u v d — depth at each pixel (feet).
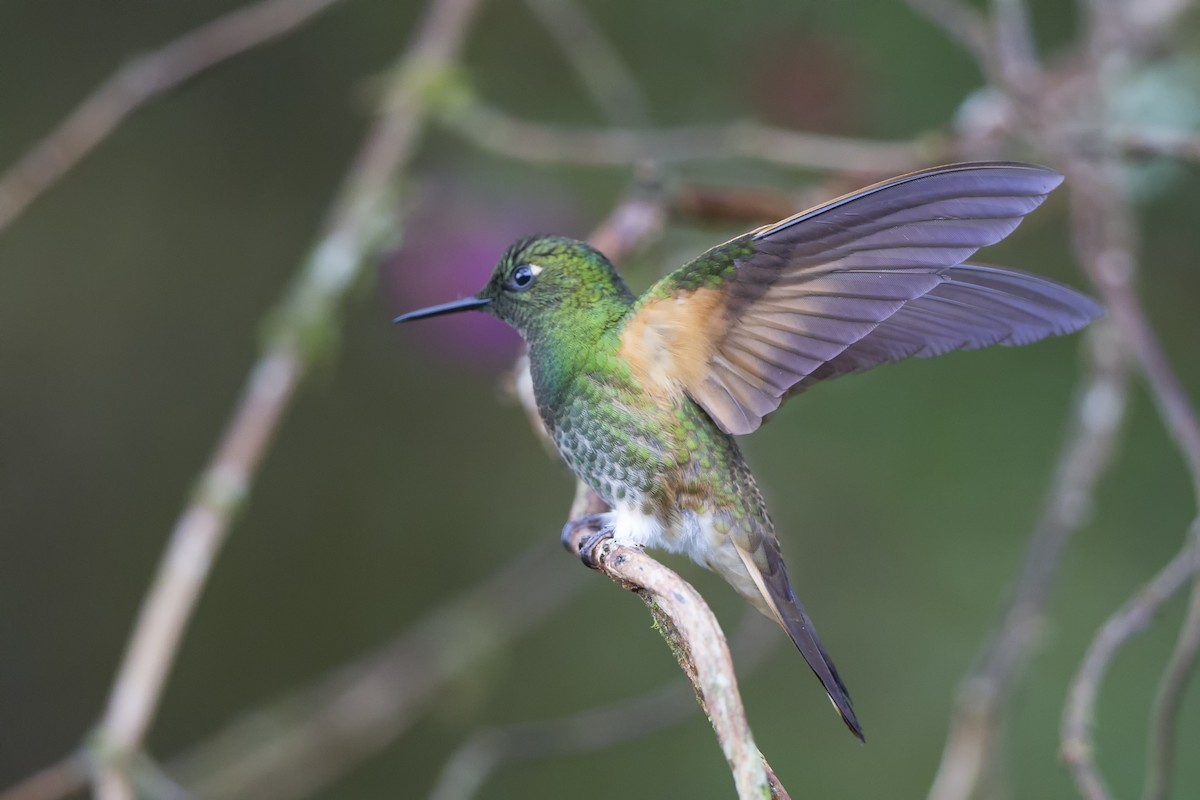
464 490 35.96
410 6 33.27
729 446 18.11
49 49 32.35
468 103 25.43
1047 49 32.40
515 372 19.40
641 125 26.71
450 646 30.68
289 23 25.84
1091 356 24.84
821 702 32.81
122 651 35.55
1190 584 31.09
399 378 35.68
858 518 32.76
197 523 20.71
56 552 35.50
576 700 34.30
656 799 33.96
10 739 35.09
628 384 17.54
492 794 34.14
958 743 20.27
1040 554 21.75
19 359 34.24
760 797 11.87
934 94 31.07
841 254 14.92
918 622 32.45
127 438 35.06
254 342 34.40
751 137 25.71
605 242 20.39
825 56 31.09
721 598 32.81
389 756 34.86
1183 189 29.96
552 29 27.25
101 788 18.86
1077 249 22.61
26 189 24.93
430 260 29.96
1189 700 30.94
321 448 36.19
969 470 32.37
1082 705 16.90
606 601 35.14
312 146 33.63
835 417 32.68
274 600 36.68
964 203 13.25
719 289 15.93
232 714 35.68
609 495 17.89
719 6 31.78
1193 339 31.32
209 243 34.09
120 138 33.37
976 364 32.60
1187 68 26.12
